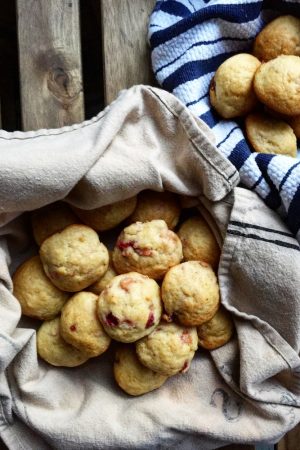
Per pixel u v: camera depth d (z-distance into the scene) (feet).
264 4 1.89
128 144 1.77
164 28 1.87
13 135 1.77
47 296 1.74
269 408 1.81
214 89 1.86
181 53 1.87
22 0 1.90
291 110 1.77
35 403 1.77
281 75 1.76
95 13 2.14
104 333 1.72
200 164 1.72
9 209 1.67
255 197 1.78
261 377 1.79
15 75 2.28
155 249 1.71
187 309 1.69
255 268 1.74
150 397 1.83
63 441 1.75
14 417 1.79
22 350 1.73
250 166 1.78
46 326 1.79
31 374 1.76
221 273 1.77
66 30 1.91
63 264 1.69
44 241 1.73
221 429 1.80
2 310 1.70
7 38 2.23
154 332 1.72
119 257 1.74
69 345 1.77
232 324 1.82
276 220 1.77
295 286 1.73
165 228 1.73
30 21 1.90
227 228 1.73
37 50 1.91
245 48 1.94
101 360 1.86
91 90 2.26
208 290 1.71
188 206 1.82
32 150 1.66
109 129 1.71
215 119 1.89
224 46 1.91
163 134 1.79
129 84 1.94
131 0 1.94
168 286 1.70
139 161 1.71
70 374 1.84
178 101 1.75
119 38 1.94
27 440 1.80
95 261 1.70
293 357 1.79
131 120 1.78
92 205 1.72
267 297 1.76
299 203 1.73
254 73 1.82
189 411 1.82
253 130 1.84
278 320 1.79
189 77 1.87
